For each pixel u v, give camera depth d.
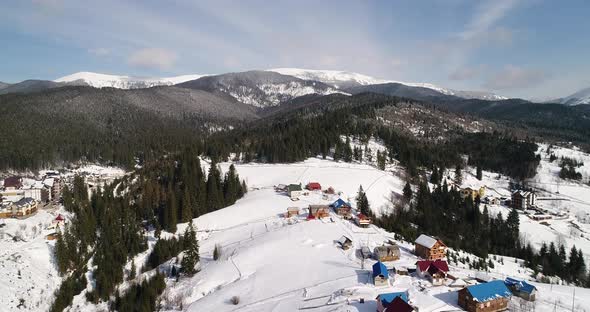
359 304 61.66
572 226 164.75
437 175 196.88
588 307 63.31
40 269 93.44
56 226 112.75
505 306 61.25
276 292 70.81
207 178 162.12
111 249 103.19
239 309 66.44
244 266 85.12
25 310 80.00
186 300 75.94
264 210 129.25
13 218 122.19
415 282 70.69
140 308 76.25
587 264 123.00
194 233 99.00
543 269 115.06
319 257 85.19
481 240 139.50
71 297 86.25
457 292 66.56
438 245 87.25
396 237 105.50
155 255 101.06
